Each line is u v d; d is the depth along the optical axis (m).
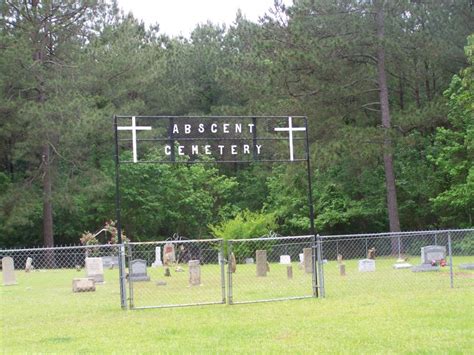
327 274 24.38
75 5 45.56
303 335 11.82
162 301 18.41
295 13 40.53
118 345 11.48
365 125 43.03
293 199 49.44
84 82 45.25
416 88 44.91
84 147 47.69
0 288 24.61
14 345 11.92
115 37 50.69
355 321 13.17
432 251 25.66
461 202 38.66
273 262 37.44
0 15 44.78
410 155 44.84
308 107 39.44
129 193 51.72
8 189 45.28
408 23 40.19
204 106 63.28
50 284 26.08
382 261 30.86
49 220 46.09
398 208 45.06
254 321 13.76
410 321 12.88
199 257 37.78
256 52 46.03
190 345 11.23
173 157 19.00
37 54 45.84
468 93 34.09
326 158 37.75
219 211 56.44
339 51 38.81
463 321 12.69
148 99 56.06
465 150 39.25
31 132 42.59
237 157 21.75
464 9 41.25
